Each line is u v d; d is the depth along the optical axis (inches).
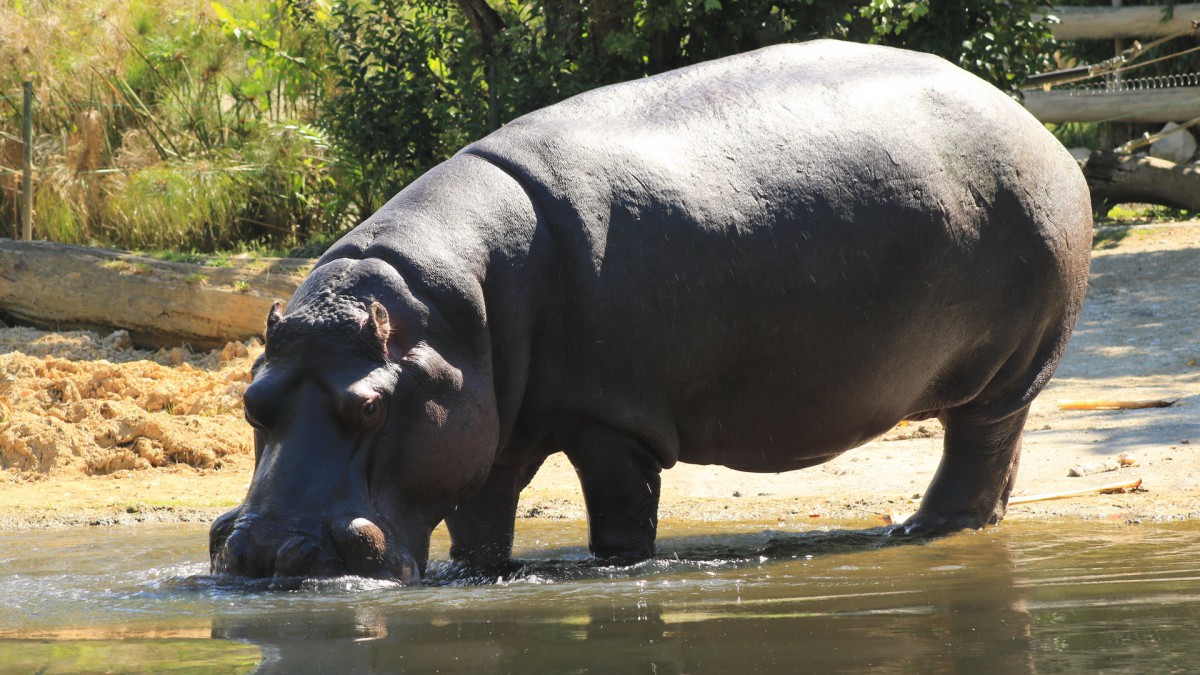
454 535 477.7
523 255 441.4
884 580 403.2
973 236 510.0
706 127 481.1
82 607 370.0
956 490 556.7
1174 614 319.6
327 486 390.9
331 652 296.2
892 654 280.4
